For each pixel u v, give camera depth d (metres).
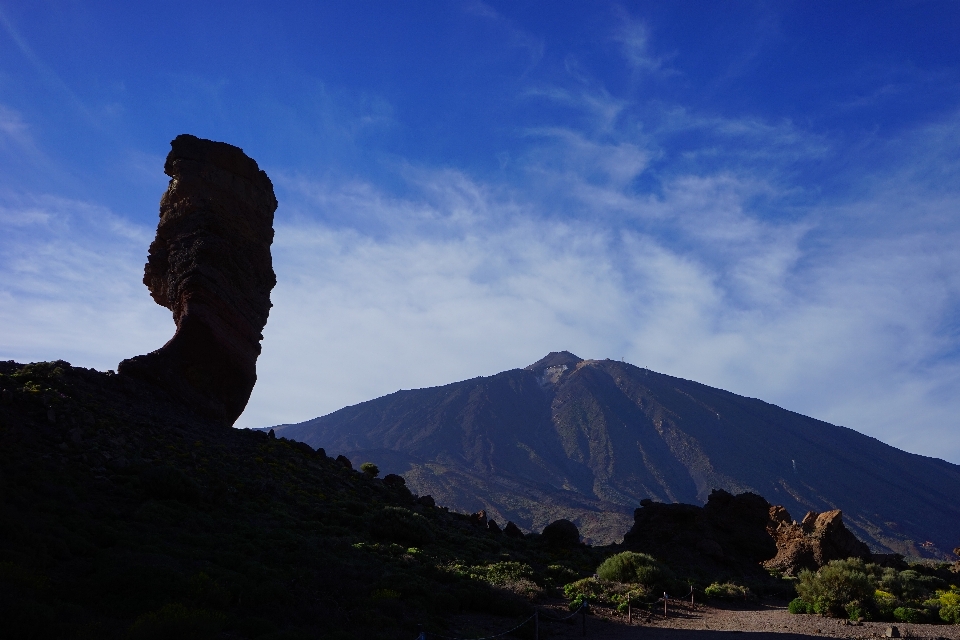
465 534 43.53
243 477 35.97
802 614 29.38
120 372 41.84
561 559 44.12
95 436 32.12
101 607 15.10
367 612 18.70
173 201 47.00
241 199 48.44
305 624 16.91
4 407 31.31
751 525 57.56
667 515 58.12
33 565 16.50
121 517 24.03
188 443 37.50
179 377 43.06
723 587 35.88
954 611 26.92
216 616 15.23
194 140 47.78
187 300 44.38
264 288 49.66
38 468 26.12
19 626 12.42
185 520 25.31
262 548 24.64
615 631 23.67
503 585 28.34
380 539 33.44
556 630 22.80
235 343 45.84
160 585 16.67
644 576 34.59
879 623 26.42
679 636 22.83
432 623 20.06
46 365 39.59
